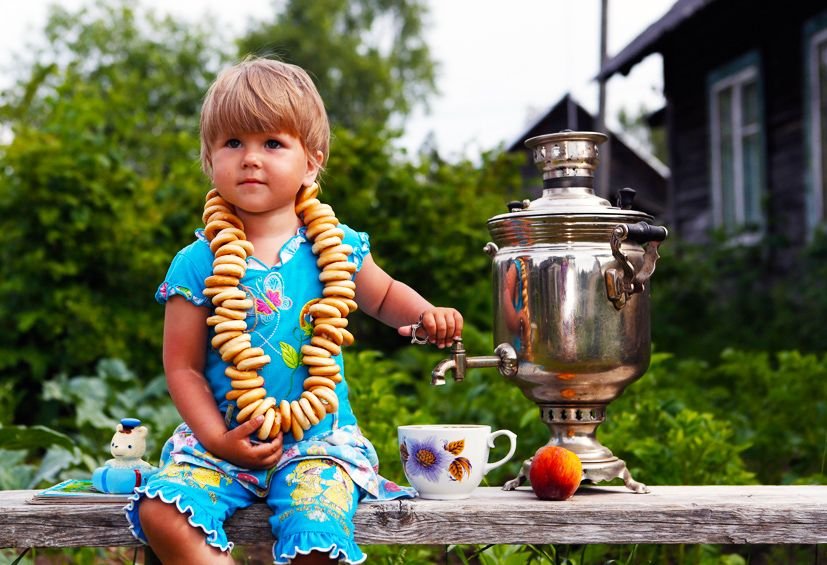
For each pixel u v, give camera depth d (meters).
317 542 1.79
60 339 5.71
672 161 11.12
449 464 2.06
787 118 8.73
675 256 9.23
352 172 5.89
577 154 2.25
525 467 2.25
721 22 9.27
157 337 5.71
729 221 9.93
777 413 4.25
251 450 1.88
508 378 2.24
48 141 5.83
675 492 2.21
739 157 9.72
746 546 3.34
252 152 1.98
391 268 5.79
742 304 8.29
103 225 5.66
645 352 2.23
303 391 2.01
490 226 2.28
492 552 2.53
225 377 2.01
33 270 5.57
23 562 2.90
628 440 3.08
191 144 6.86
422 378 5.30
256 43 34.25
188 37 28.58
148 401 4.79
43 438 3.26
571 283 2.14
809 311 7.43
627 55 8.77
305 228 2.11
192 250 2.04
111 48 28.56
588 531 1.98
